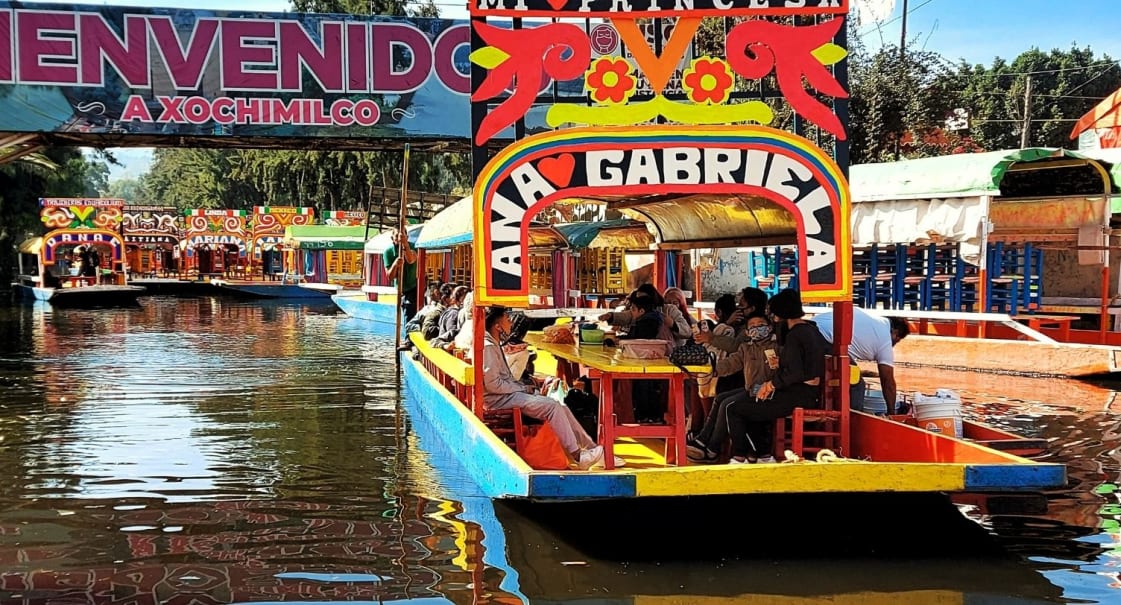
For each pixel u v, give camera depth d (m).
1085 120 25.25
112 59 14.66
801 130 8.07
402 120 15.48
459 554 6.59
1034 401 12.91
